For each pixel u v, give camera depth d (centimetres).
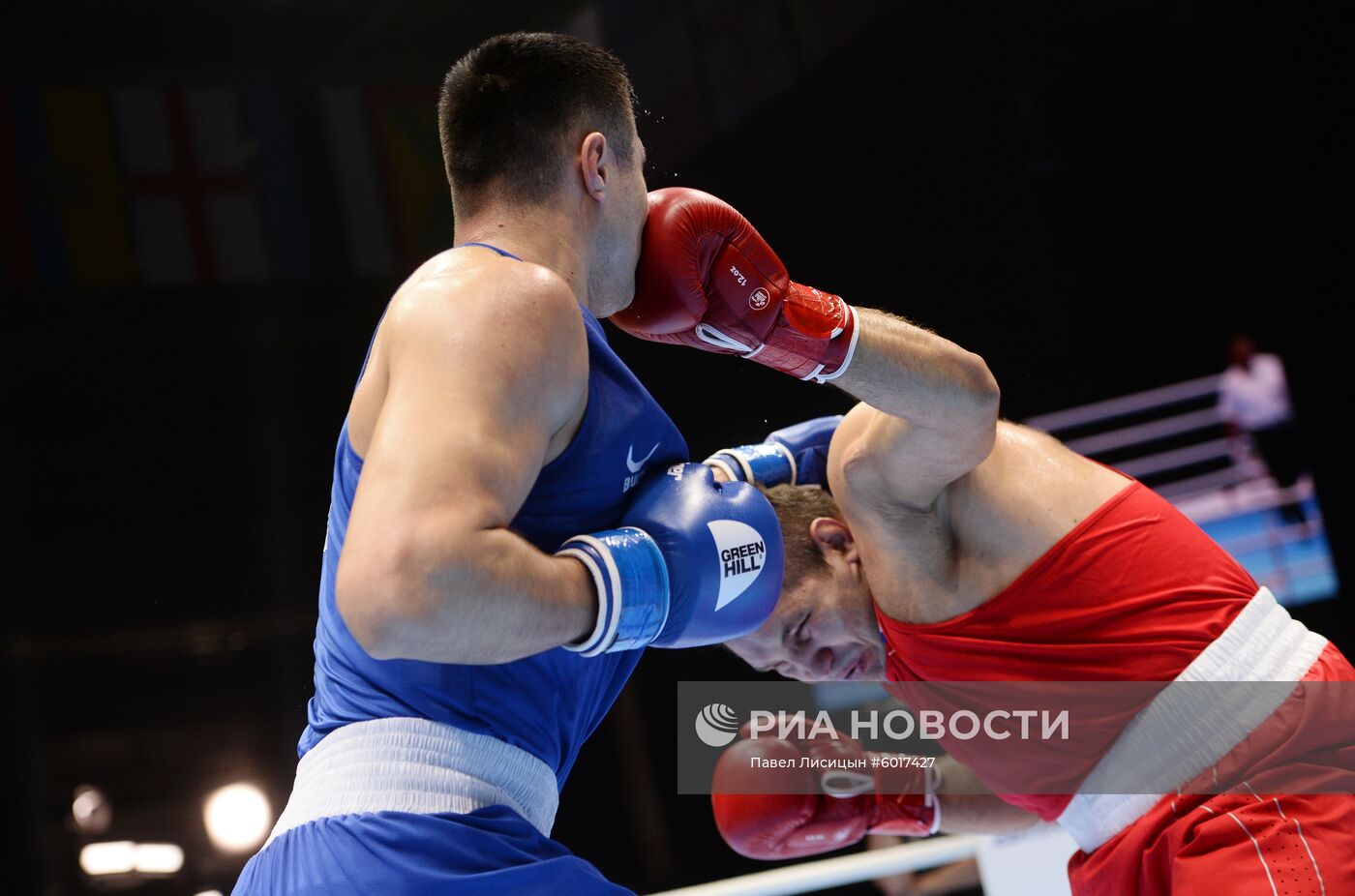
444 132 145
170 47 697
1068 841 267
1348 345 654
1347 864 160
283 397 737
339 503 136
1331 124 653
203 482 736
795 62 686
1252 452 672
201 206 700
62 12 677
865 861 256
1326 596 650
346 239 713
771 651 201
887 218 685
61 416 715
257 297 714
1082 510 180
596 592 122
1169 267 689
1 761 688
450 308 119
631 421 136
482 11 712
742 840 224
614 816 667
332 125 714
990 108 686
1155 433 685
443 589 106
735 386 415
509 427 115
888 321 164
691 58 676
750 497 141
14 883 666
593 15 698
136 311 702
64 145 683
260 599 742
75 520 724
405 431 112
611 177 146
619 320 163
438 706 127
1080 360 691
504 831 126
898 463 175
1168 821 170
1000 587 180
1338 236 657
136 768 710
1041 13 685
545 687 134
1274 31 659
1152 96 684
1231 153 675
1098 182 689
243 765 722
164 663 729
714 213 156
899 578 186
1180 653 172
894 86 685
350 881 121
